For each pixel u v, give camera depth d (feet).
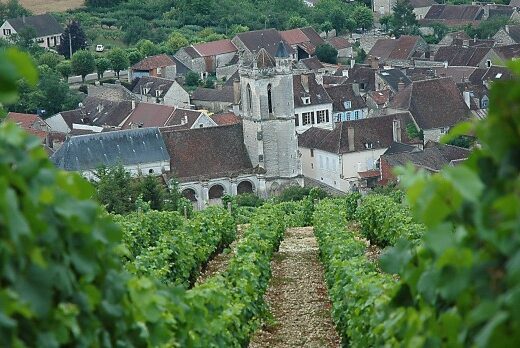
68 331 34.17
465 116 433.07
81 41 641.40
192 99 531.09
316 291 135.03
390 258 42.80
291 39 639.35
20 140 31.68
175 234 133.18
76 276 35.45
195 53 608.60
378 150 393.09
